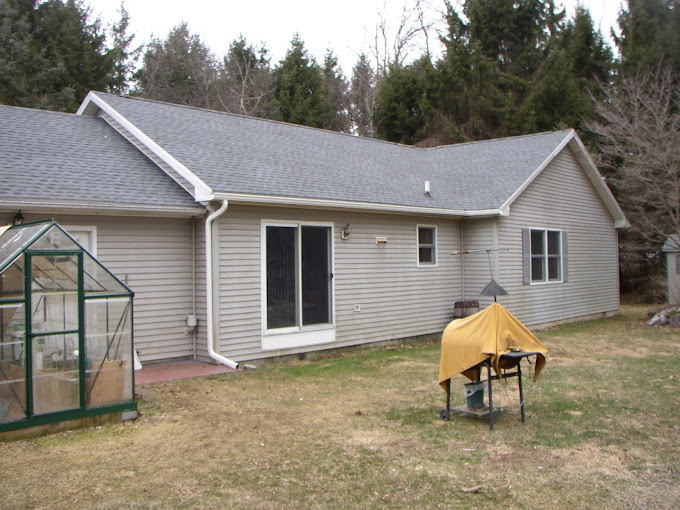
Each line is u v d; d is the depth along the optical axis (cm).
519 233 1477
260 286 1035
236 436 621
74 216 880
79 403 628
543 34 2900
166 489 482
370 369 1005
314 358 1115
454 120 2694
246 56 3631
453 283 1427
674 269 1975
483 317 656
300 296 1098
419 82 2825
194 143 1140
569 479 514
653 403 765
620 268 2420
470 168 1638
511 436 627
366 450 582
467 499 473
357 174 1335
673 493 486
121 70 2992
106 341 648
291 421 680
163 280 976
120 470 520
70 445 579
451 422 678
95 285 640
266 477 511
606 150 2058
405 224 1303
